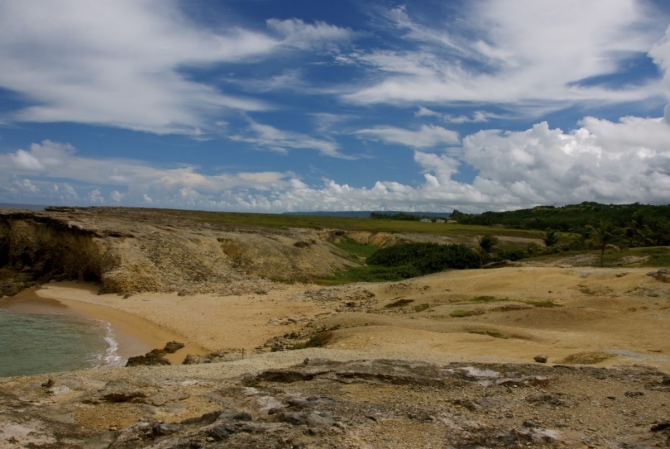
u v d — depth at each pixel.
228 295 47.34
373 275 62.59
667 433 10.33
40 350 29.11
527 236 95.50
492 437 10.58
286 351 23.78
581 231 91.06
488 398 13.91
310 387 15.62
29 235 58.66
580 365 18.28
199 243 60.34
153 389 15.40
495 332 26.27
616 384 15.41
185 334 33.22
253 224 93.25
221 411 12.41
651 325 27.72
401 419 12.03
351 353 21.67
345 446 10.02
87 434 11.51
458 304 35.66
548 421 11.92
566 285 40.41
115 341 31.56
